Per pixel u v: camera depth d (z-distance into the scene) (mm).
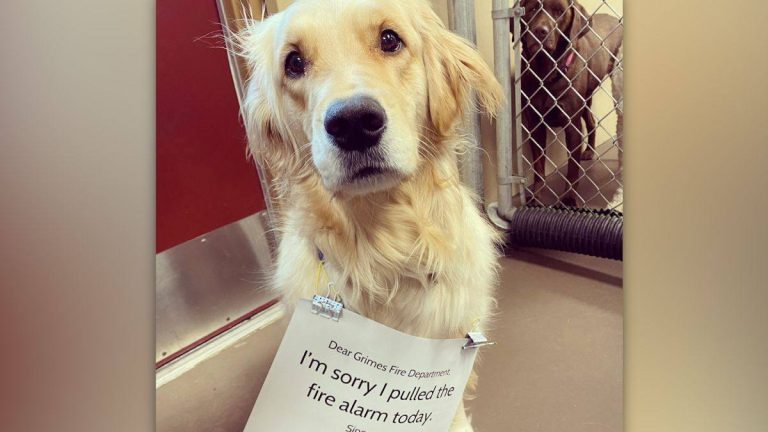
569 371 705
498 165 740
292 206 621
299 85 540
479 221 685
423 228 600
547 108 728
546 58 714
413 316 629
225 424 682
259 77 603
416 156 534
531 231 724
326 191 579
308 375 547
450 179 623
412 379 568
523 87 738
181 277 662
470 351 602
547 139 737
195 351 686
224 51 604
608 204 710
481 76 648
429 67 594
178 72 595
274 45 560
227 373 693
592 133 718
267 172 667
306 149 570
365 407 565
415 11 583
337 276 608
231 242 675
